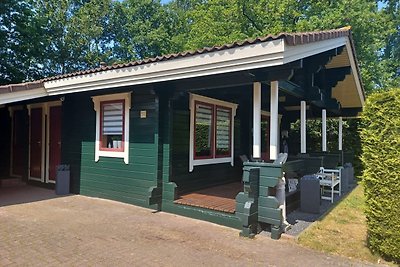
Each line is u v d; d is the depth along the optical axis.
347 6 14.76
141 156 6.10
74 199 6.63
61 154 7.54
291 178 6.64
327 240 4.15
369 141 3.65
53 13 18.42
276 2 16.17
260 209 4.41
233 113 8.02
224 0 18.20
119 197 6.43
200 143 6.86
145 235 4.29
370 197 3.65
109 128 6.68
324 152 8.43
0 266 3.19
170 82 5.56
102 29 21.06
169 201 5.58
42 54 13.16
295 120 11.77
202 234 4.38
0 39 11.18
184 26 26.27
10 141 9.15
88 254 3.56
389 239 3.46
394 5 22.61
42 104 8.18
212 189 6.87
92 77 5.82
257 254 3.67
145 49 24.00
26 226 4.59
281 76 4.32
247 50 3.95
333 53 5.97
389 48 22.58
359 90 8.72
